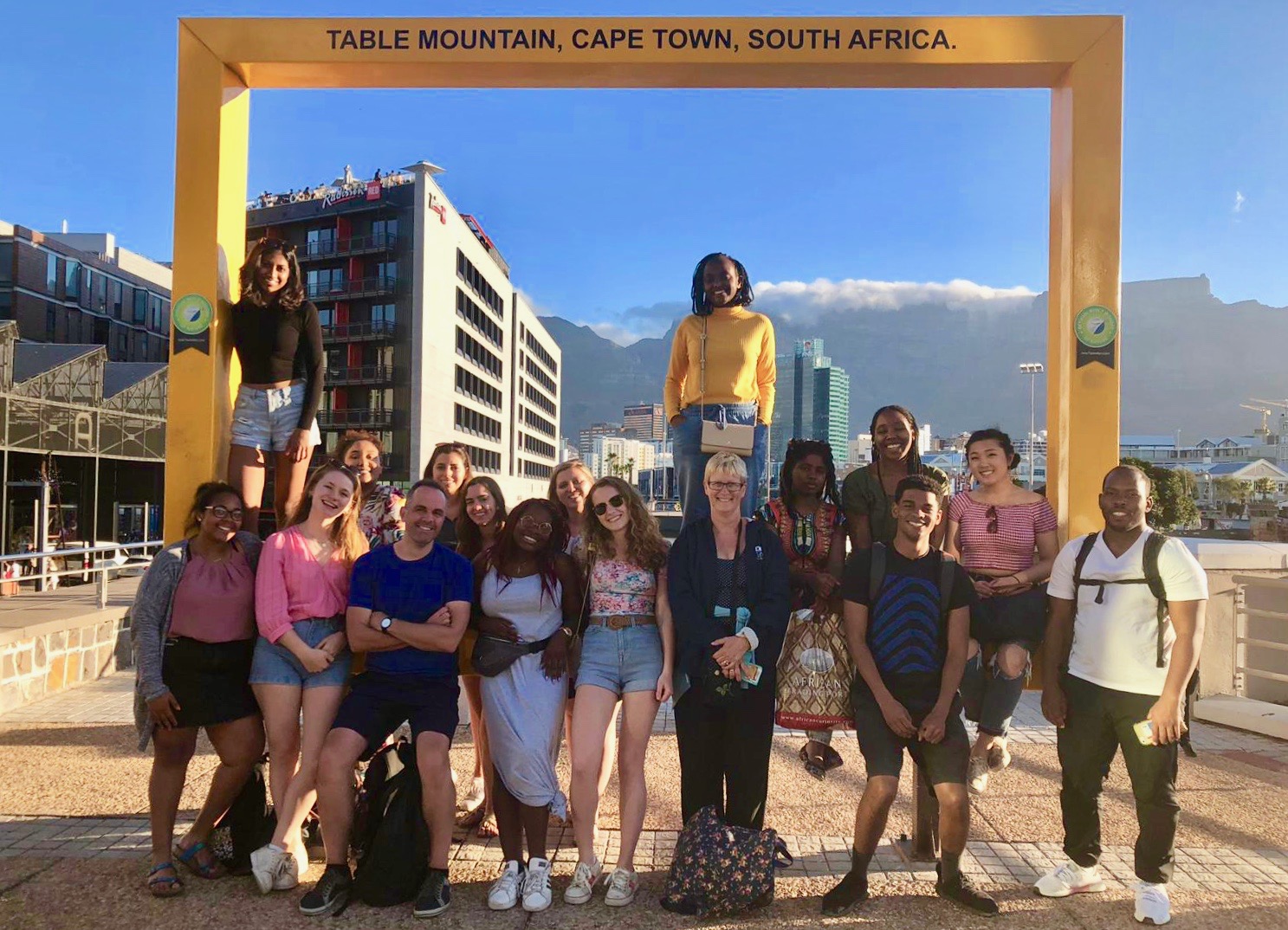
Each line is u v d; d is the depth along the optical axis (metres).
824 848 4.32
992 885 3.86
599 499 3.96
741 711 3.75
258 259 4.57
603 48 4.47
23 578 9.03
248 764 3.88
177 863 3.95
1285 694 7.80
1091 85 4.47
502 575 3.97
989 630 4.19
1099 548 3.77
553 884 3.86
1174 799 3.52
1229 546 7.99
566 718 4.95
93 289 59.06
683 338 5.17
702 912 3.49
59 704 7.33
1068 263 4.55
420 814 3.65
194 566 3.85
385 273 60.69
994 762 4.41
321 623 3.91
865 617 3.78
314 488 4.01
